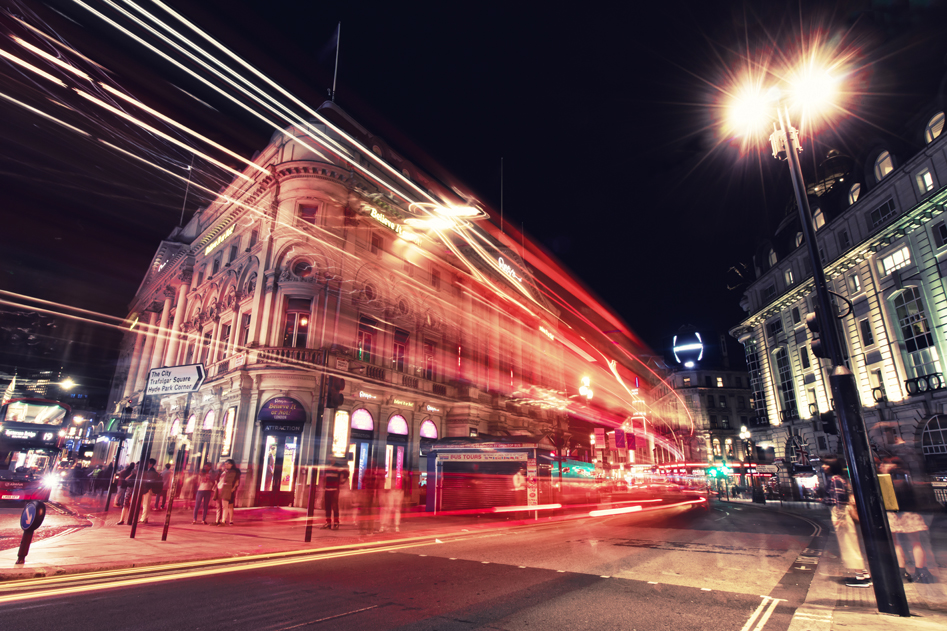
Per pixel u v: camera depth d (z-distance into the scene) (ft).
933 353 87.81
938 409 84.48
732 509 86.02
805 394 129.18
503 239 134.92
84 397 179.22
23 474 58.65
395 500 44.34
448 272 106.63
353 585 22.31
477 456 64.69
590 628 16.12
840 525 25.95
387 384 83.51
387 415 83.41
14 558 25.29
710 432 237.25
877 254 100.37
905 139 94.89
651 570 26.48
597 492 85.81
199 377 37.35
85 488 80.94
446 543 37.93
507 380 120.47
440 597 20.18
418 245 98.37
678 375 254.88
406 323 92.17
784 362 140.05
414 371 92.02
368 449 79.25
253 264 82.53
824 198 120.47
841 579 24.39
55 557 26.07
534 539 40.52
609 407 219.82
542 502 62.64
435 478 66.08
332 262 78.64
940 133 84.43
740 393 246.06
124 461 112.88
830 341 21.22
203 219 111.96
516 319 130.31
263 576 24.22
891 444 25.14
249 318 82.07
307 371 72.33
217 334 88.33
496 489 63.26
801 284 125.70
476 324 112.37
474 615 17.53
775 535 43.34
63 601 18.58
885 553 17.79
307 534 35.88
